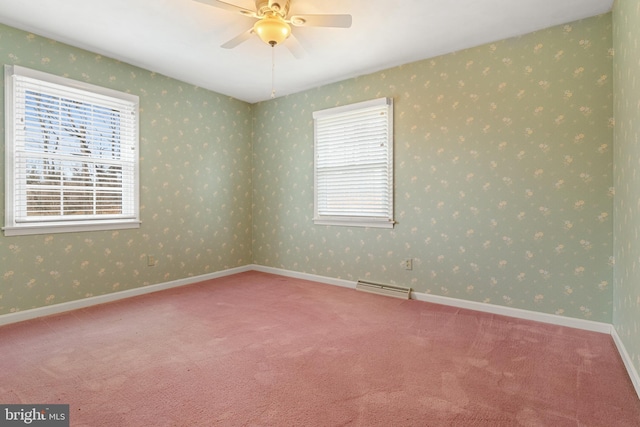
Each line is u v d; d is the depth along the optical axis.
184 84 4.04
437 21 2.70
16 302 2.84
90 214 3.29
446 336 2.55
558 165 2.77
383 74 3.69
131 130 3.57
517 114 2.94
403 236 3.61
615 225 2.51
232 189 4.66
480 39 3.00
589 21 2.64
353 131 3.96
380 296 3.63
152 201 3.76
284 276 4.58
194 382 1.89
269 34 2.36
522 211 2.93
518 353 2.26
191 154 4.14
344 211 4.06
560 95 2.76
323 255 4.26
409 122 3.53
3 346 2.34
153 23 2.73
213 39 2.99
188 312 3.09
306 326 2.75
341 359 2.17
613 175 2.56
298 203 4.48
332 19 2.24
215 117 4.41
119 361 2.13
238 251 4.78
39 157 2.95
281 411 1.63
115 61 3.40
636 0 1.89
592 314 2.67
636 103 1.91
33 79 2.88
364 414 1.61
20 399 1.72
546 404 1.69
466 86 3.18
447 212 3.32
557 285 2.80
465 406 1.68
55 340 2.45
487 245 3.11
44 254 2.99
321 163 4.24
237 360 2.16
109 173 3.42
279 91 4.42
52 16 2.62
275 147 4.68
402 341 2.46
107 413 1.61
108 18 2.65
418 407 1.67
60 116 3.06
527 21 2.71
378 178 3.78
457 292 3.28
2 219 2.77
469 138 3.18
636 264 1.91
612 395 1.77
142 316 2.98
